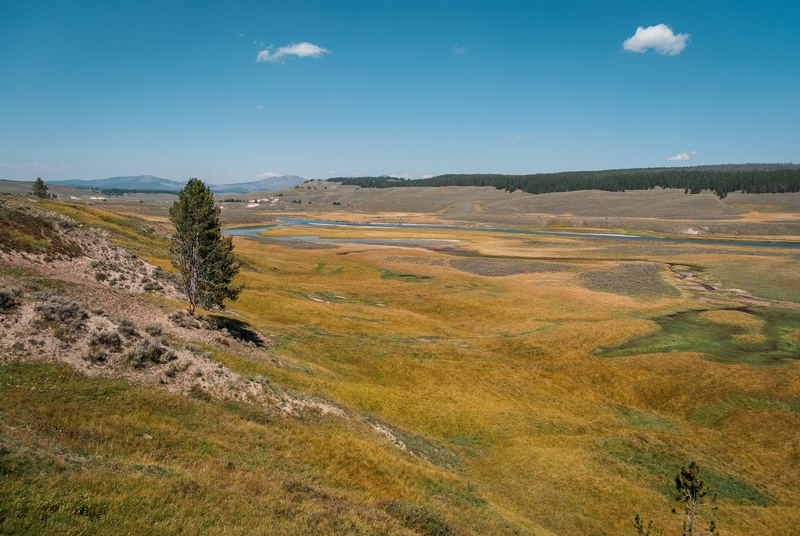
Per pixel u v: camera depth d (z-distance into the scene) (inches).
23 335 879.7
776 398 1646.2
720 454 1343.5
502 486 1149.7
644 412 1642.5
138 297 1599.4
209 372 1060.5
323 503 706.8
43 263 1576.0
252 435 883.4
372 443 1064.8
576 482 1172.5
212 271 1724.9
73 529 469.7
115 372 922.1
